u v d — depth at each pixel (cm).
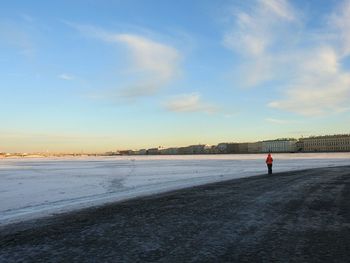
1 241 1023
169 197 1975
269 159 3825
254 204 1623
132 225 1207
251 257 811
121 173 4525
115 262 791
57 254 870
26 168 6725
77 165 8094
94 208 1644
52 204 1862
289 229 1097
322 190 2131
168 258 812
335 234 1026
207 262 778
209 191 2227
